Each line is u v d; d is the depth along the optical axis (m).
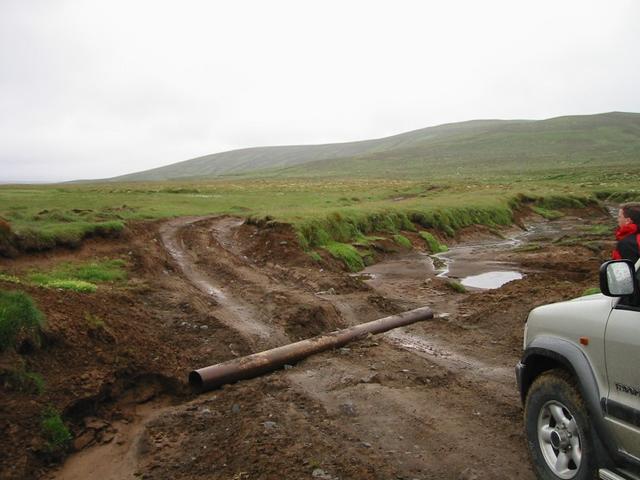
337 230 22.55
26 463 5.20
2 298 6.82
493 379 7.50
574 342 4.32
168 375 7.45
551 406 4.50
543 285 13.85
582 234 29.64
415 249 24.80
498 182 90.06
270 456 5.23
